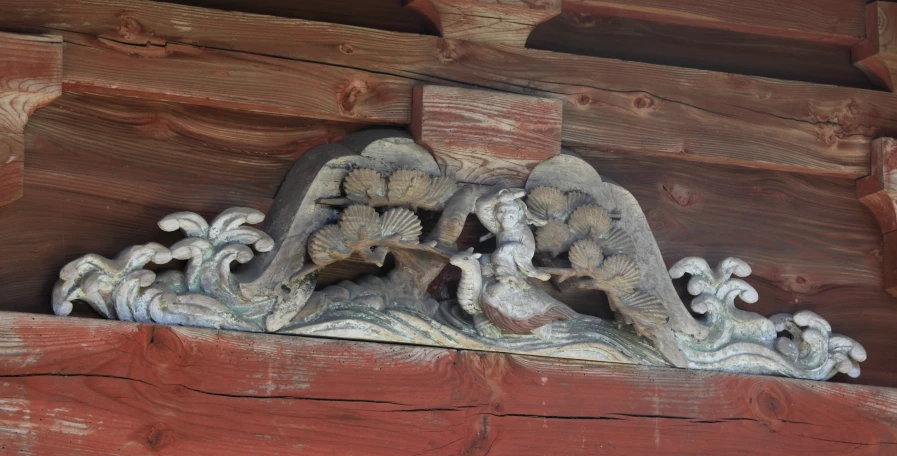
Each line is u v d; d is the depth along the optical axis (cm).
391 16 347
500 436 323
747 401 348
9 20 299
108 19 307
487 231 338
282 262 310
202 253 304
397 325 319
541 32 362
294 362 308
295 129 330
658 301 340
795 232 375
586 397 334
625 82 355
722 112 364
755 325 358
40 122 306
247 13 322
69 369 285
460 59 339
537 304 326
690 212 366
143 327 295
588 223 335
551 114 338
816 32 382
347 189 314
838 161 374
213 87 315
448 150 327
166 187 315
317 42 327
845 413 357
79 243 304
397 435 313
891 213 376
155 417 291
